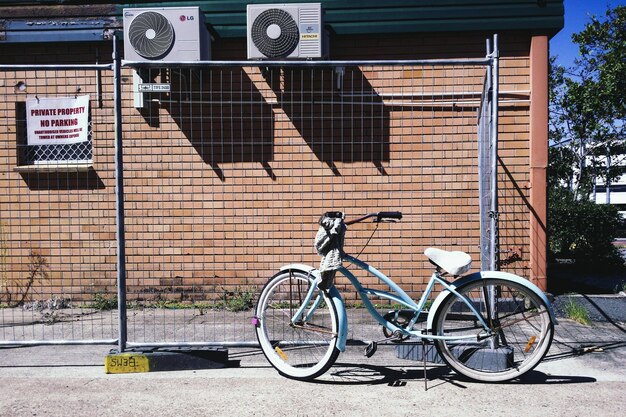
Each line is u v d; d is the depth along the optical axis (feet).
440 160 21.06
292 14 19.63
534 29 20.35
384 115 21.20
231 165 21.57
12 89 21.84
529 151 20.74
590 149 50.19
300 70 21.22
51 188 21.90
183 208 21.67
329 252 13.44
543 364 14.85
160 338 17.15
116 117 14.30
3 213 21.93
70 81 21.75
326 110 21.36
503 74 20.81
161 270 21.68
